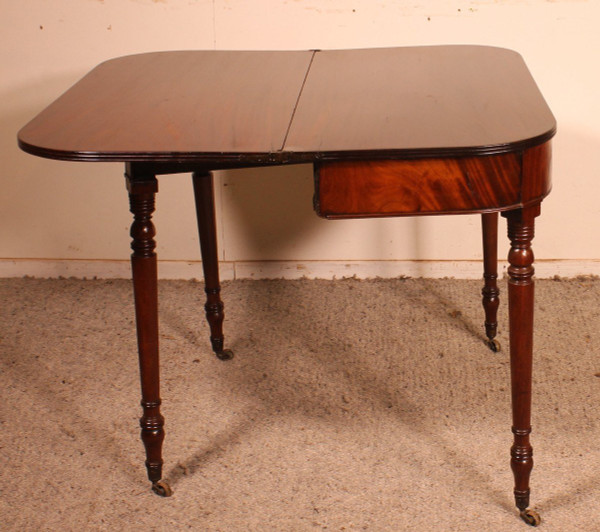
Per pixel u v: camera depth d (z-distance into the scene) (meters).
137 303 1.61
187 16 2.42
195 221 2.66
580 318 2.38
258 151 1.33
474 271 2.64
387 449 1.85
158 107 1.61
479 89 1.66
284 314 2.47
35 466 1.83
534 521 1.61
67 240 2.72
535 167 1.39
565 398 2.01
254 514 1.67
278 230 2.64
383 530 1.61
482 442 1.86
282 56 2.05
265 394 2.08
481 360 2.20
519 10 2.35
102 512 1.69
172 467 1.82
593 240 2.58
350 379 2.13
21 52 2.49
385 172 1.36
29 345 2.34
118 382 2.15
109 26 2.45
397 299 2.53
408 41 2.41
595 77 2.40
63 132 1.47
